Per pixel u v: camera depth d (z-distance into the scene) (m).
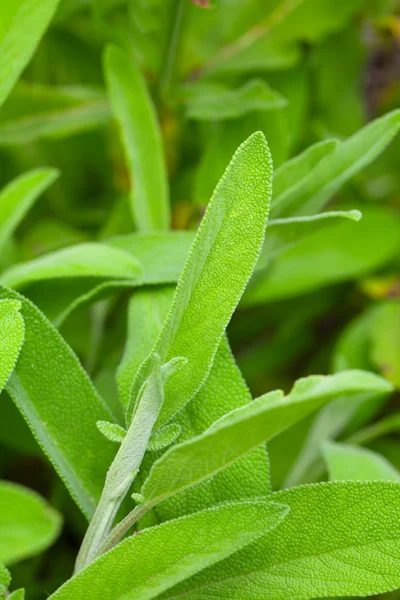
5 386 0.39
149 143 0.48
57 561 0.52
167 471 0.35
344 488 0.37
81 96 0.54
